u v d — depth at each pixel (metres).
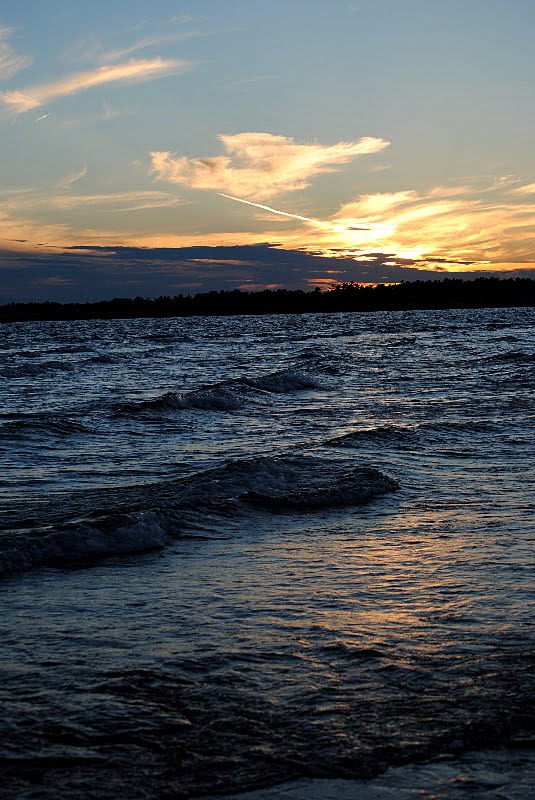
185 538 7.86
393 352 40.84
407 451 12.74
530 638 5.35
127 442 14.13
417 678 4.72
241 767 3.77
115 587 6.41
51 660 4.97
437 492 9.95
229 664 4.93
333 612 5.88
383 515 8.84
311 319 132.88
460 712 4.29
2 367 31.81
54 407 19.17
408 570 6.89
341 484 9.88
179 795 3.56
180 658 5.02
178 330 86.56
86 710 4.31
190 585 6.48
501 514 8.85
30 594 6.21
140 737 4.04
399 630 5.51
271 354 41.81
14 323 150.00
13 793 3.54
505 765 3.79
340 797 3.55
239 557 7.28
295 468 10.84
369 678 4.73
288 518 8.70
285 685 4.63
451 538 7.90
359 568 6.96
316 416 17.53
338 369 30.08
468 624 5.62
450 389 22.61
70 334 78.75
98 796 3.54
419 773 3.72
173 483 10.02
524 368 28.58
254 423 16.55
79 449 13.36
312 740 4.01
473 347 44.69
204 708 4.35
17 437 14.13
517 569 6.90
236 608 5.95
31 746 3.93
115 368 32.47
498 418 16.30
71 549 7.21
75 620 5.67
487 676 4.74
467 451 12.79
